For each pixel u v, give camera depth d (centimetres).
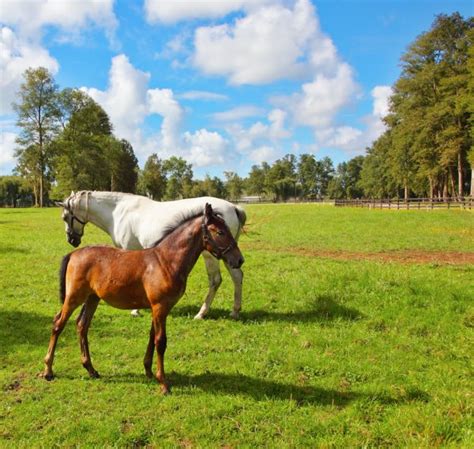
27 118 5803
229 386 524
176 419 448
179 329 724
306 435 420
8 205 9750
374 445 404
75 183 6056
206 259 772
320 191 15000
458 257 1402
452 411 449
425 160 5150
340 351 626
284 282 986
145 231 781
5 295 927
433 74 4928
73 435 421
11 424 441
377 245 1678
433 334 688
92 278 522
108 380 539
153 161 10175
